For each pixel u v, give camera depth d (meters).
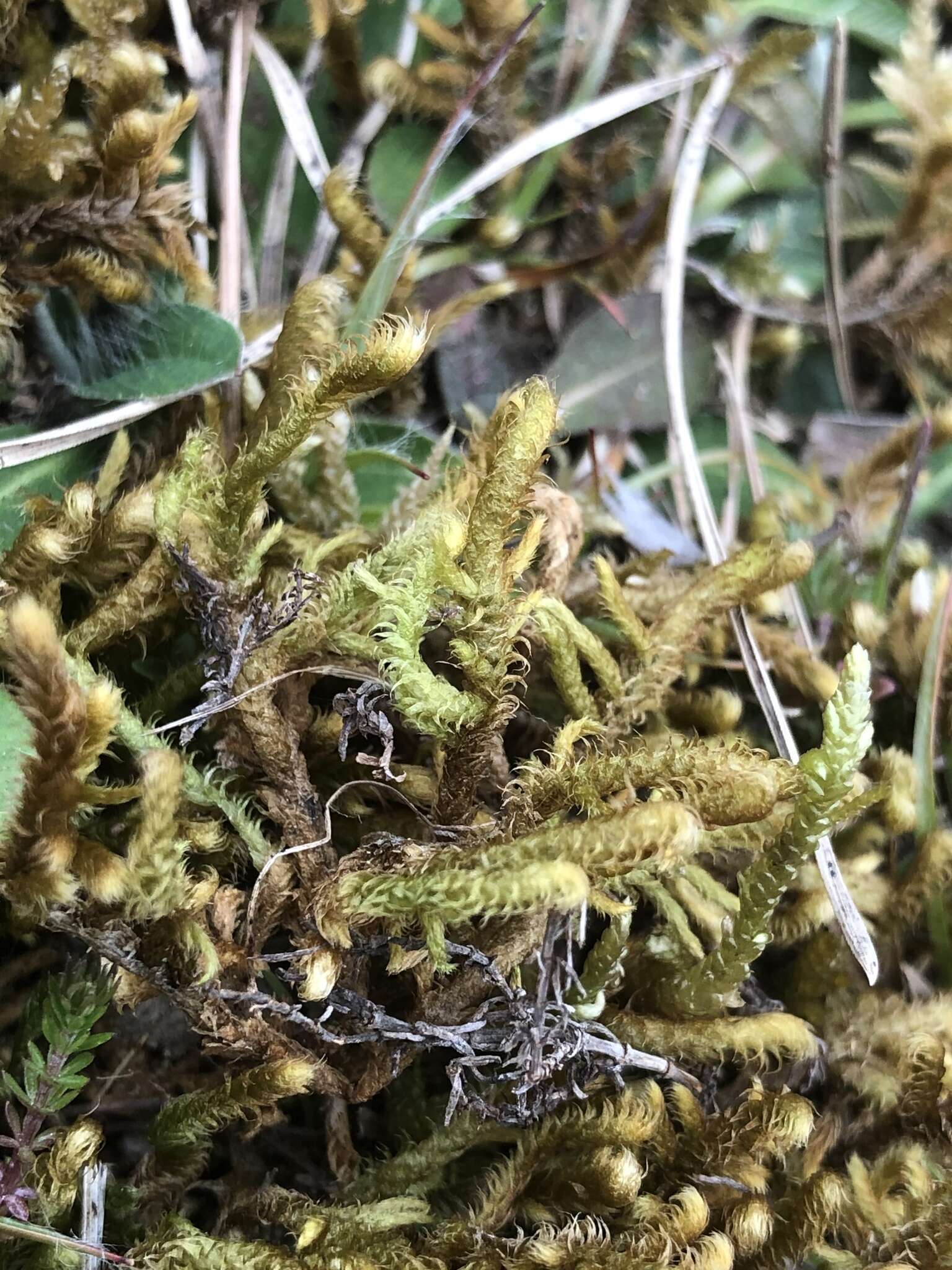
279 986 0.05
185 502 0.05
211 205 0.06
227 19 0.06
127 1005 0.05
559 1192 0.05
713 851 0.05
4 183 0.06
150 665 0.06
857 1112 0.06
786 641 0.06
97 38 0.06
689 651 0.06
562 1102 0.05
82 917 0.05
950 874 0.06
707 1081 0.05
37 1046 0.05
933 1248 0.05
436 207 0.06
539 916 0.05
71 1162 0.05
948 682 0.06
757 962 0.06
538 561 0.06
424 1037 0.05
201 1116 0.05
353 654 0.05
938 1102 0.05
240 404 0.06
